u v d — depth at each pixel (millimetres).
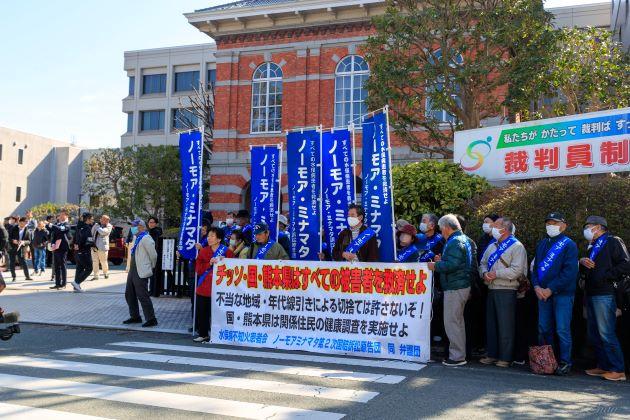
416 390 5754
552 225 6801
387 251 8391
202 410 4945
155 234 14141
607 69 14367
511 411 5098
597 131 9664
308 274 7977
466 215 9266
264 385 5852
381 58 15617
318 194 9406
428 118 16578
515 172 10625
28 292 14406
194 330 9031
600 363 6723
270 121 22859
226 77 23328
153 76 47406
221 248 8617
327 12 21734
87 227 14555
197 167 9547
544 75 14922
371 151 8641
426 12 14836
